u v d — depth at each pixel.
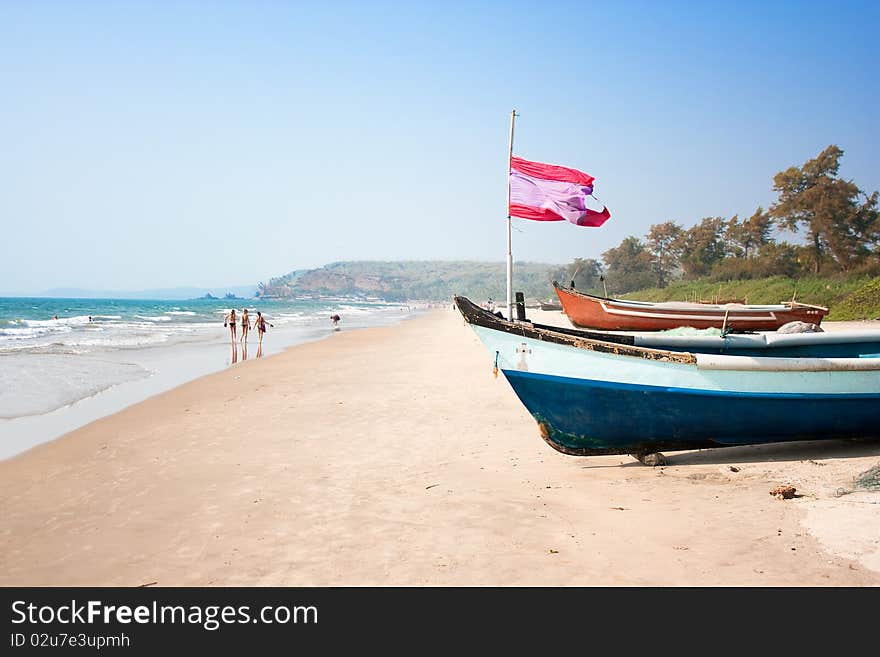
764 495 6.84
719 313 26.89
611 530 6.03
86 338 34.97
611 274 118.06
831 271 63.56
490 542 5.83
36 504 7.34
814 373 8.38
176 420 12.25
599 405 8.47
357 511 6.81
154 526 6.53
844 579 4.83
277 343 32.69
